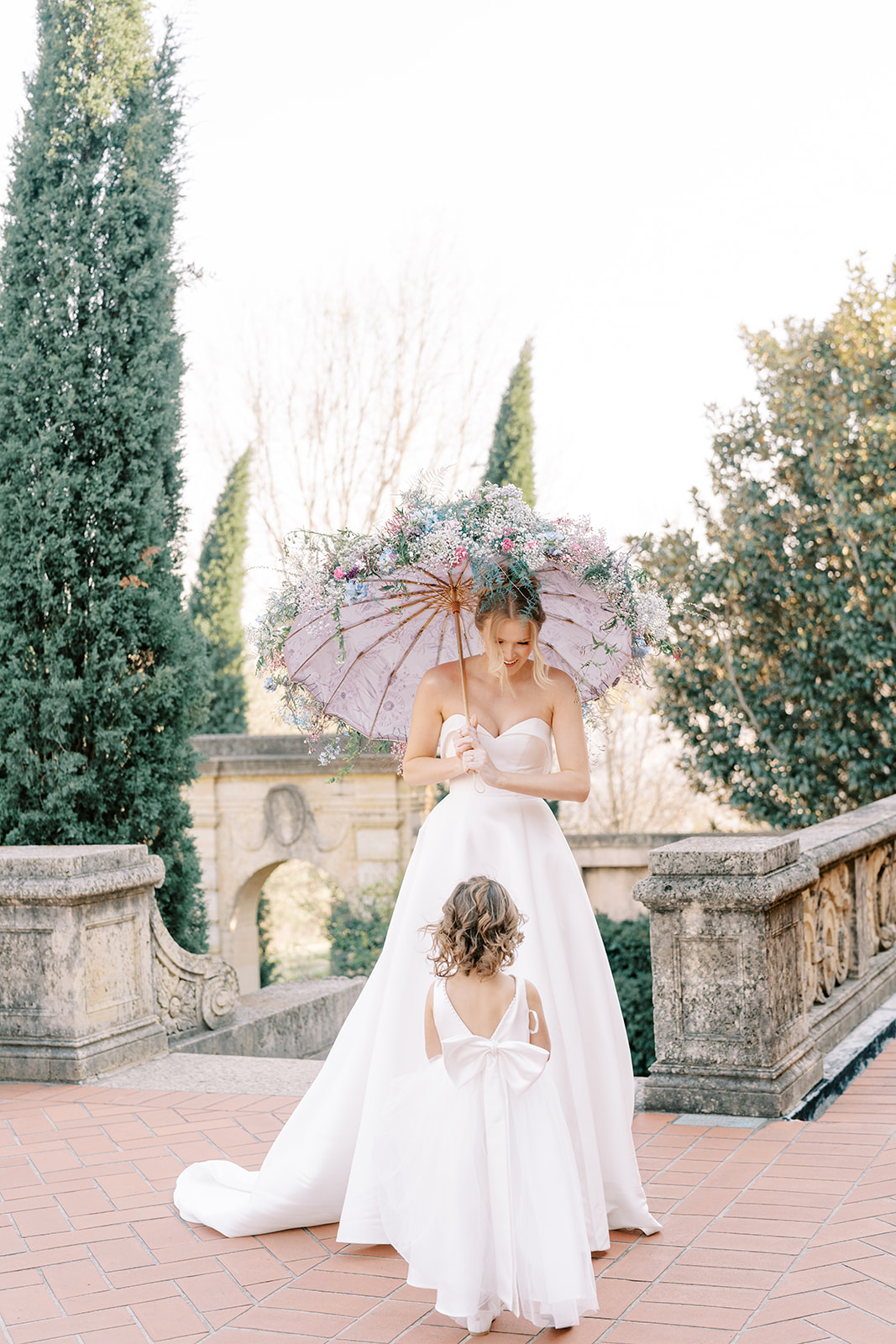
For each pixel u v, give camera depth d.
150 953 6.30
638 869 16.48
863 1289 3.08
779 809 14.20
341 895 20.23
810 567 13.66
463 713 3.66
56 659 7.61
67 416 7.68
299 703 4.22
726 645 14.02
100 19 7.99
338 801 17.69
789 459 13.67
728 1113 4.66
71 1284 3.35
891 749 13.43
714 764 14.30
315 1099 3.78
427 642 4.11
